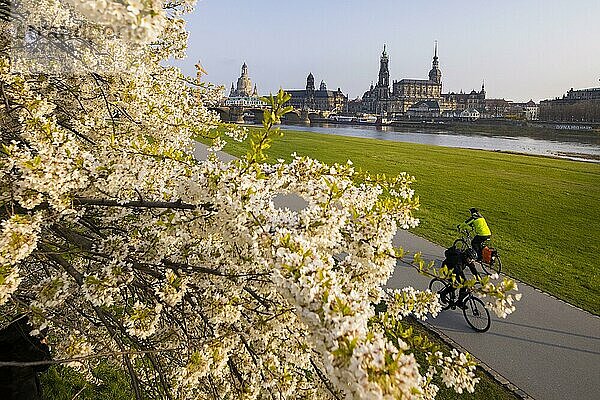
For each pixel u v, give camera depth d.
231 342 3.42
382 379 1.72
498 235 17.03
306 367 3.64
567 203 23.91
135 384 3.73
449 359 2.98
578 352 8.52
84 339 4.35
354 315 2.01
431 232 16.38
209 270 3.30
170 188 3.62
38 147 3.03
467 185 27.97
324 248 3.13
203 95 7.13
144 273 3.71
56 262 3.79
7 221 2.73
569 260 14.38
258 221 2.86
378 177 3.67
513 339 8.88
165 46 5.39
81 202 3.24
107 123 4.97
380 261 3.24
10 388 4.12
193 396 4.15
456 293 10.53
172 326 3.98
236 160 3.26
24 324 4.32
